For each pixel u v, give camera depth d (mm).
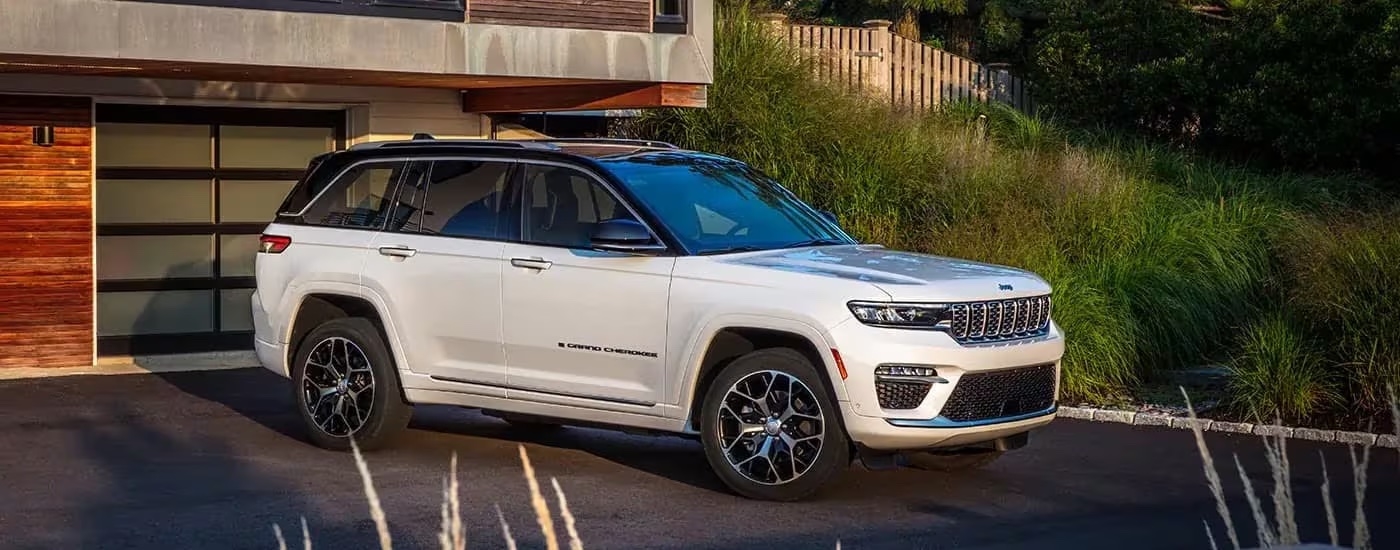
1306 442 9695
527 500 7641
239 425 10023
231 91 13367
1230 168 17828
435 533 6895
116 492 7805
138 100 13219
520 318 8297
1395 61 17453
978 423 7438
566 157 8461
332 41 11461
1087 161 15180
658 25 13094
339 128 14367
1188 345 12336
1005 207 13602
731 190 8672
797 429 7516
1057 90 20438
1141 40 20156
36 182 12789
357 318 9047
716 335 7730
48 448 9102
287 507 7453
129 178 13516
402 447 9219
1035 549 6648
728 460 7648
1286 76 18031
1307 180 17219
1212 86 19234
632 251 7883
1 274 12711
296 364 9195
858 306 7285
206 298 13969
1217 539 6863
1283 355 10383
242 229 14062
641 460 8875
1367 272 10266
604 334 8008
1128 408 10906
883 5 25484
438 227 8766
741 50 15797
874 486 8109
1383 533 7027
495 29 12055
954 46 26594
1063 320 11594
